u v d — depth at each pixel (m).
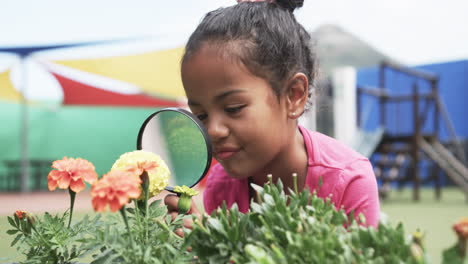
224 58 0.89
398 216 4.43
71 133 11.74
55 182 0.71
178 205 0.77
